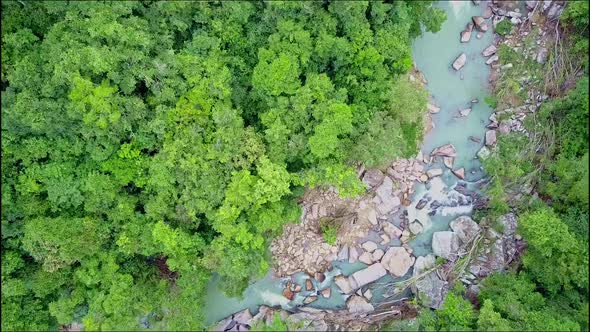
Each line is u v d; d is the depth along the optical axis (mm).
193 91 21312
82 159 22125
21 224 21703
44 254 20688
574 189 22031
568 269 20859
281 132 21000
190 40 23141
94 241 21344
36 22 21656
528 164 24562
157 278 23562
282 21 21391
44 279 21359
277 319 20938
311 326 23844
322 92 21141
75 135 21391
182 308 21312
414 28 24391
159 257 24203
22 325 21469
